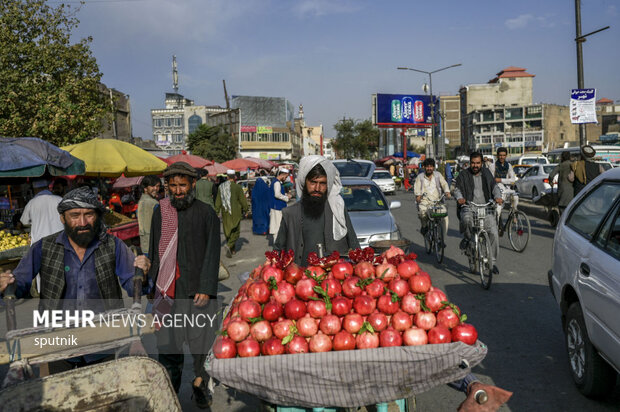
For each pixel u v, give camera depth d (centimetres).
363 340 237
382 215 786
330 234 357
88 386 249
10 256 664
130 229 1009
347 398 226
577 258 368
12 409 233
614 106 9788
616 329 288
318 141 14725
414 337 240
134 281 291
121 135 4338
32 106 1628
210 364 229
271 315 247
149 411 256
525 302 594
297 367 222
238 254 1066
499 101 10500
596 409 339
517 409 343
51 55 1761
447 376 233
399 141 8625
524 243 911
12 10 1691
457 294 646
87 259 291
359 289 252
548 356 432
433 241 912
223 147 5688
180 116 9819
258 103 8356
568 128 9806
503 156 999
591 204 394
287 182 2580
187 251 324
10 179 853
